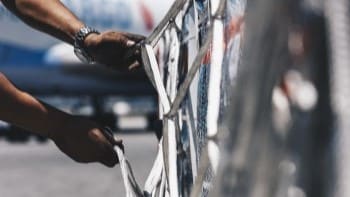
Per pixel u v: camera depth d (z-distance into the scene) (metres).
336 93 1.39
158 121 2.66
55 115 2.76
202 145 2.28
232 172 1.50
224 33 2.13
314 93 1.41
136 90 31.58
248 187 1.46
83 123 2.77
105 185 13.93
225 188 1.52
